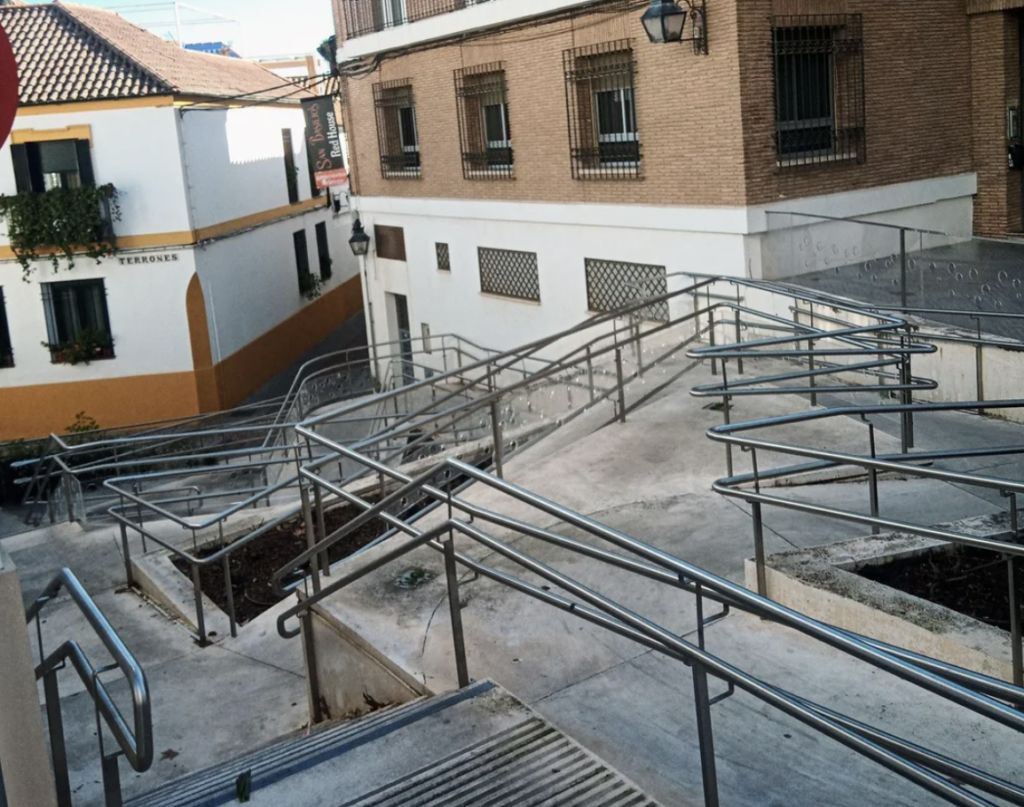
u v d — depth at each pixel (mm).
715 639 5734
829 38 14688
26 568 10914
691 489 8555
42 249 23219
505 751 4512
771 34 13766
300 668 7590
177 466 19859
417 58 20094
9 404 24000
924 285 12102
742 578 6512
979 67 15992
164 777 6293
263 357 27141
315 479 6770
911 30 15297
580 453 9852
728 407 8430
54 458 13406
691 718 4969
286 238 29172
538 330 18422
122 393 24094
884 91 15188
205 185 24344
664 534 7434
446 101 19516
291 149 29859
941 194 16000
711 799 3830
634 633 4273
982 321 11438
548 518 8203
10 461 18781
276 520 8711
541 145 17344
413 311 22219
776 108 13945
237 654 8023
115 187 23203
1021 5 15312
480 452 11883
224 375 24734
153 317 23859
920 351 8289
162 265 23625
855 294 12789
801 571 5922
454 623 5211
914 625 5195
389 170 22047
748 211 13766
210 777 5027
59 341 23875
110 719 3826
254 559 9977
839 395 10977
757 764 4535
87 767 6512
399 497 5438
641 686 5320
